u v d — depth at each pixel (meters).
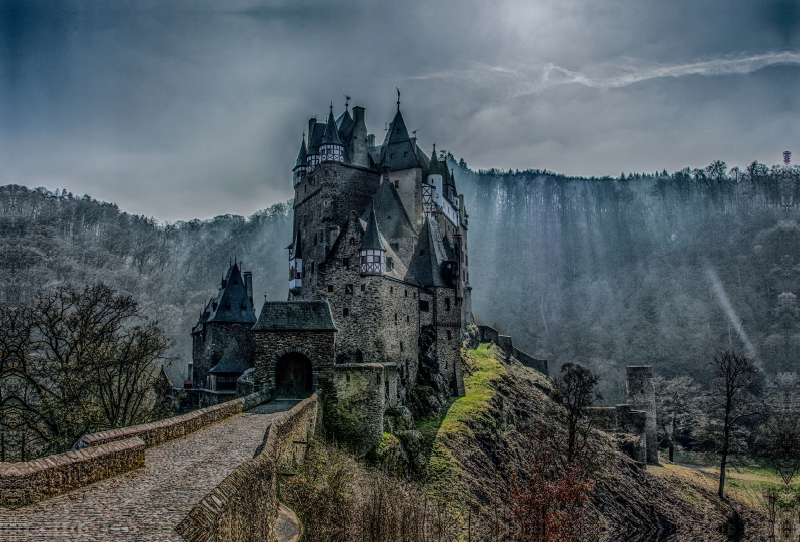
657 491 63.56
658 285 170.88
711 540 55.78
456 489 47.28
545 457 35.34
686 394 105.94
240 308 77.19
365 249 59.12
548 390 87.62
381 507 28.80
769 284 153.38
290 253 88.81
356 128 86.06
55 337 43.47
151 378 50.91
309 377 50.00
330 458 39.25
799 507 65.06
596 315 170.50
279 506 26.45
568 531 29.72
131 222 185.38
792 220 175.62
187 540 12.59
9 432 43.28
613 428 76.50
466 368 78.06
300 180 90.31
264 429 30.73
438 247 76.62
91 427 40.31
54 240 148.75
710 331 141.00
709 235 187.00
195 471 19.77
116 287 132.50
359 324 58.47
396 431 50.59
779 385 111.81
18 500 14.87
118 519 13.91
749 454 87.31
